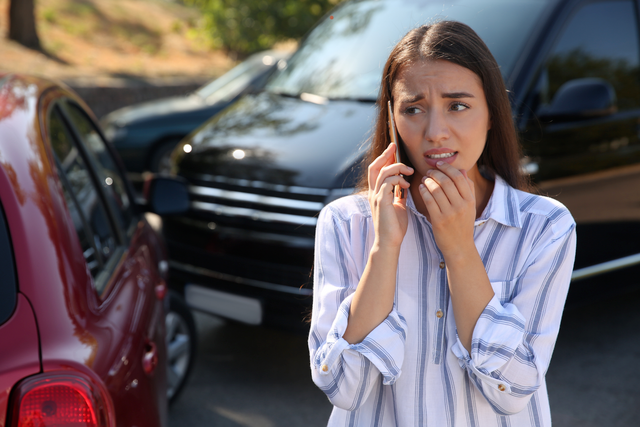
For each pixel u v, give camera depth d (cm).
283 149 317
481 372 113
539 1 352
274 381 330
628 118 351
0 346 131
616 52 362
